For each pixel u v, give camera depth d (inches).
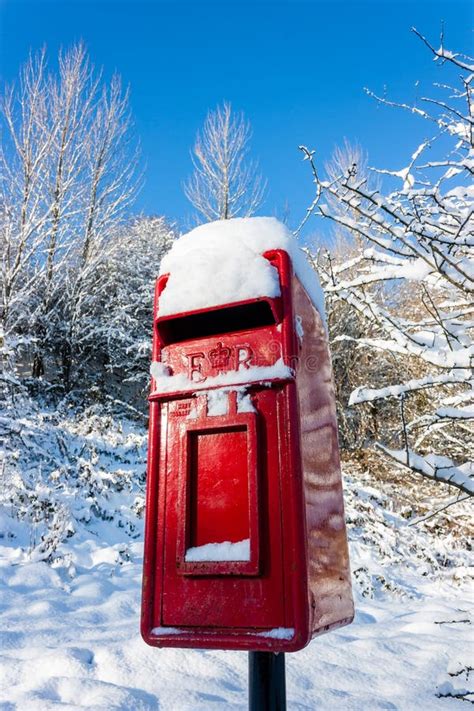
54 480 276.8
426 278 131.7
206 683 112.6
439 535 311.7
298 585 53.8
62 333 462.9
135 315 519.2
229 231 69.6
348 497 304.7
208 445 62.9
